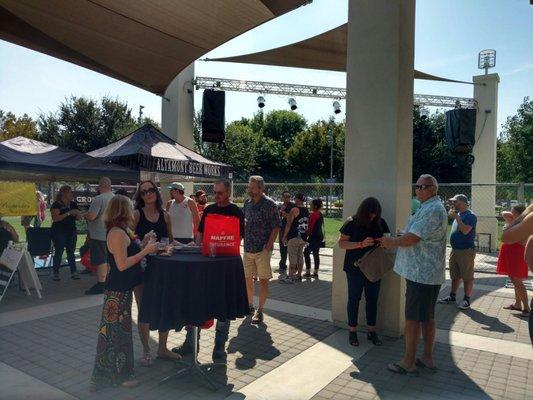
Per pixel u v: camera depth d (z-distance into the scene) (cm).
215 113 1150
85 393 356
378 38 525
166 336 430
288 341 498
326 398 357
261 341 497
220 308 362
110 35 746
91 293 713
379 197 524
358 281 487
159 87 997
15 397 347
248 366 423
